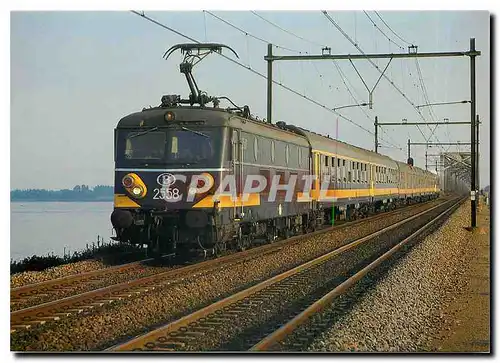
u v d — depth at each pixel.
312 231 32.97
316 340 11.73
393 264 21.72
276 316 14.01
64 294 16.31
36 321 12.99
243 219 21.52
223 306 14.48
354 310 14.16
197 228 19.78
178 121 20.06
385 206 59.19
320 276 19.33
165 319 13.82
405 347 11.92
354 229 35.91
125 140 20.33
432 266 21.36
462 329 13.49
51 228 30.22
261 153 23.30
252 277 19.02
